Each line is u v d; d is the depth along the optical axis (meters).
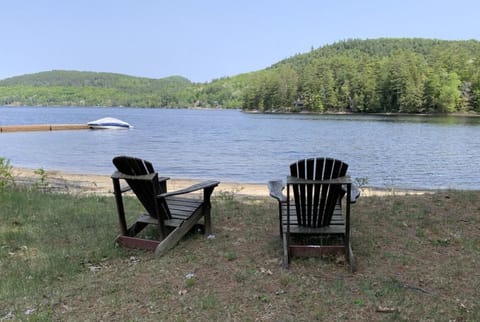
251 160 19.23
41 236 5.22
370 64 102.31
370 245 4.58
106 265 4.29
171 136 35.00
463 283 3.61
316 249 4.21
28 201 7.15
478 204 6.37
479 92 78.62
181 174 15.09
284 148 24.89
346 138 32.38
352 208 6.30
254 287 3.58
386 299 3.31
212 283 3.71
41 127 40.62
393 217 5.70
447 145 25.98
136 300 3.42
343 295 3.39
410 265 4.02
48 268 4.13
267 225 5.61
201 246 4.73
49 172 15.32
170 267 4.11
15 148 24.53
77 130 41.72
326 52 186.25
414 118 71.19
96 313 3.21
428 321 2.98
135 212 6.54
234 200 7.62
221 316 3.12
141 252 4.65
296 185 4.14
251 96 120.69
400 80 85.69
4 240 5.05
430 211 5.98
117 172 4.72
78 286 3.72
